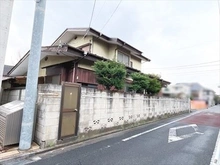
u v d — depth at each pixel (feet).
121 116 21.15
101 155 11.89
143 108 26.66
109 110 19.06
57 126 13.19
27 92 11.81
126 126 22.12
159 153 12.75
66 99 13.94
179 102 46.14
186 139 17.30
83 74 24.70
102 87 23.54
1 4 12.23
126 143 15.23
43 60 31.09
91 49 31.40
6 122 11.56
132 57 43.24
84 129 15.69
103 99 18.16
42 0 12.59
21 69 32.12
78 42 35.17
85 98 15.84
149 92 30.60
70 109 14.28
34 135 13.21
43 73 30.60
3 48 12.37
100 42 33.94
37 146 12.35
